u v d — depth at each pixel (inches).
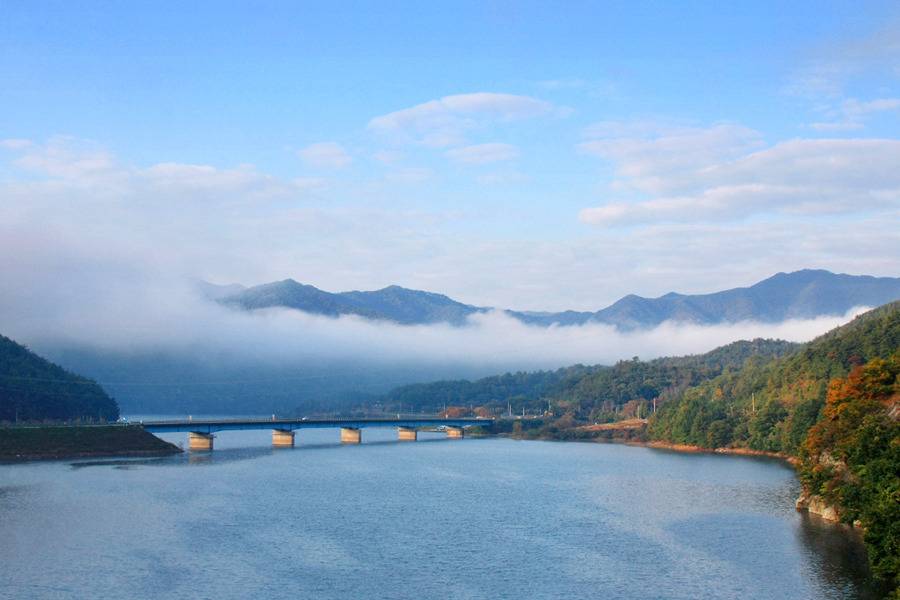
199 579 5123.0
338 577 5226.4
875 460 5108.3
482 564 5575.8
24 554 5639.8
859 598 4726.9
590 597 4849.9
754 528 6683.1
